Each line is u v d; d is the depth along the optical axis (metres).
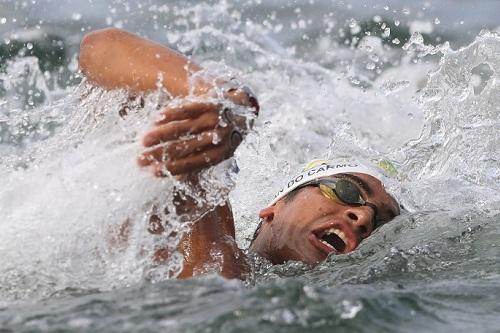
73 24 32.44
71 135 13.31
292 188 15.75
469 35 35.44
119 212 12.38
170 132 11.12
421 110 21.89
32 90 23.20
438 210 16.66
